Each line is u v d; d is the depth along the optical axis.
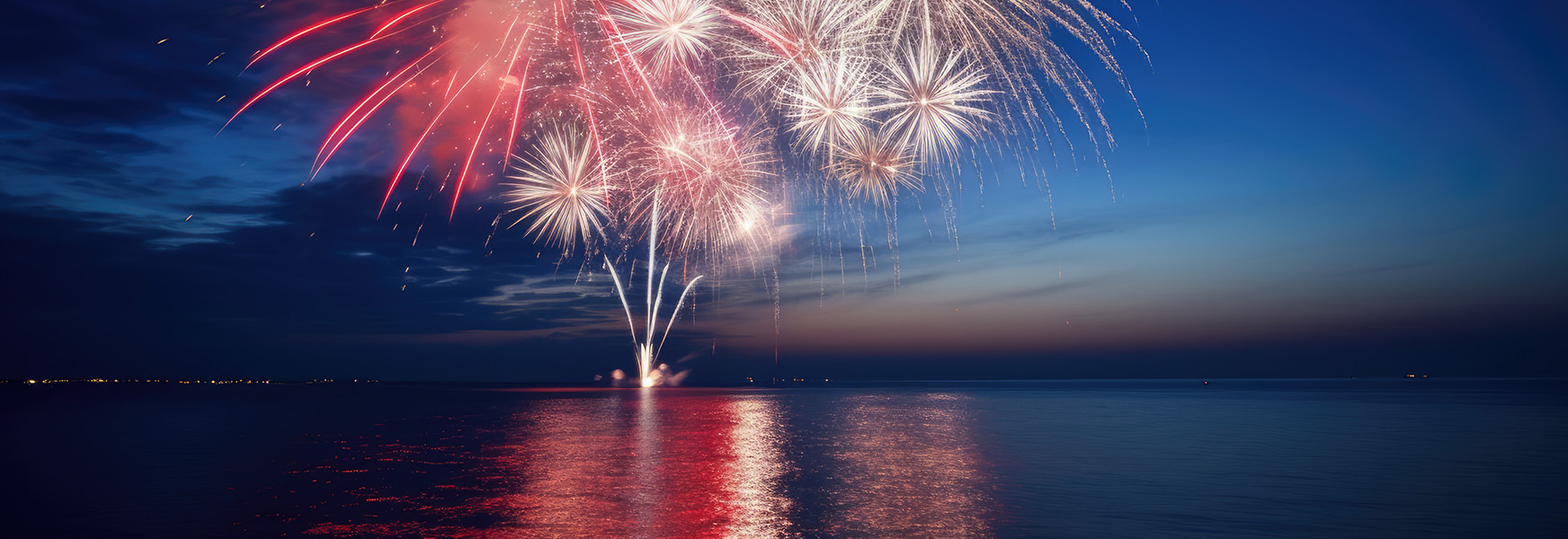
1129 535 13.28
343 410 62.56
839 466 22.91
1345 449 27.38
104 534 13.68
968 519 14.58
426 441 32.09
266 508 16.08
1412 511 15.49
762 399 92.69
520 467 22.84
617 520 14.59
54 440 32.75
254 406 70.31
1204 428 38.69
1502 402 70.94
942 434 35.28
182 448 29.14
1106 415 51.28
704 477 20.48
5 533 13.76
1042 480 19.81
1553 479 19.88
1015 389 163.75
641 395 111.81
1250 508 15.69
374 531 13.78
